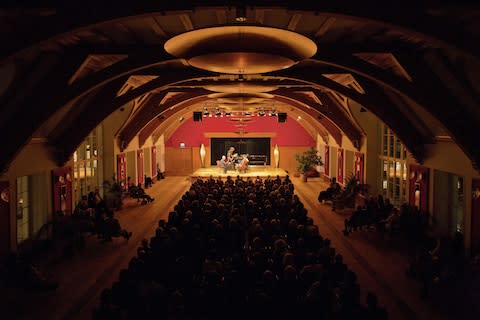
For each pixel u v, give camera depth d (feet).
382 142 67.21
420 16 22.52
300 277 26.27
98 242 49.60
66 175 53.52
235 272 24.89
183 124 124.36
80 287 34.68
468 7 21.22
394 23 22.35
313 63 44.42
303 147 124.36
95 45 35.24
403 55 35.12
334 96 67.26
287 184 65.16
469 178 39.65
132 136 75.10
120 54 35.42
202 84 55.42
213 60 23.26
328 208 69.56
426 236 44.86
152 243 32.60
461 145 36.45
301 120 116.37
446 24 22.66
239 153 126.62
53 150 48.39
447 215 47.65
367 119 68.33
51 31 22.65
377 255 43.29
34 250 43.88
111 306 22.93
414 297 31.99
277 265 29.07
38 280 33.24
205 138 124.67
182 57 24.47
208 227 37.35
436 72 35.01
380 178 68.54
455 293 31.68
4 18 24.23
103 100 47.73
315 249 34.32
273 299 23.02
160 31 31.73
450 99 35.70
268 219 40.40
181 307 23.47
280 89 70.28
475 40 22.75
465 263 35.27
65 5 21.97
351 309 22.03
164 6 21.84
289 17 29.73
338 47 35.29
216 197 55.88
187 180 108.17
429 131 46.09
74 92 35.47
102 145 72.38
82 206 53.21
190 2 21.68
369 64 35.42
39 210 48.03
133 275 25.54
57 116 44.78
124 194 77.46
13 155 36.14
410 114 46.09
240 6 21.44
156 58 35.29
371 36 33.58
